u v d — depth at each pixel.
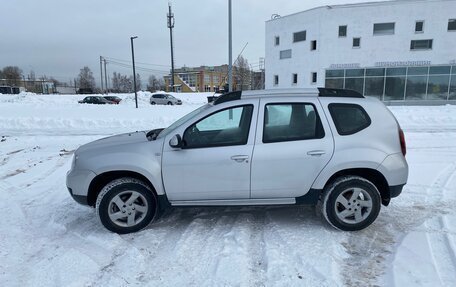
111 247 3.88
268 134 4.10
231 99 4.26
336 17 29.19
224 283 3.16
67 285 3.15
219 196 4.16
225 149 4.07
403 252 3.66
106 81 77.81
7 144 10.83
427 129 12.59
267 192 4.13
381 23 28.36
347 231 4.17
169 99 36.72
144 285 3.16
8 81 88.25
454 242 3.83
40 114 21.22
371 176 4.27
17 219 4.72
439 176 6.41
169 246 3.89
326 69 30.14
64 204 5.31
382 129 4.16
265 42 35.41
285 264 3.43
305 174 4.07
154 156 4.10
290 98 4.18
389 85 28.97
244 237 4.05
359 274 3.29
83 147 4.53
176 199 4.20
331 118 4.12
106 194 4.12
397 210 4.83
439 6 26.83
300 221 4.52
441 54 27.42
